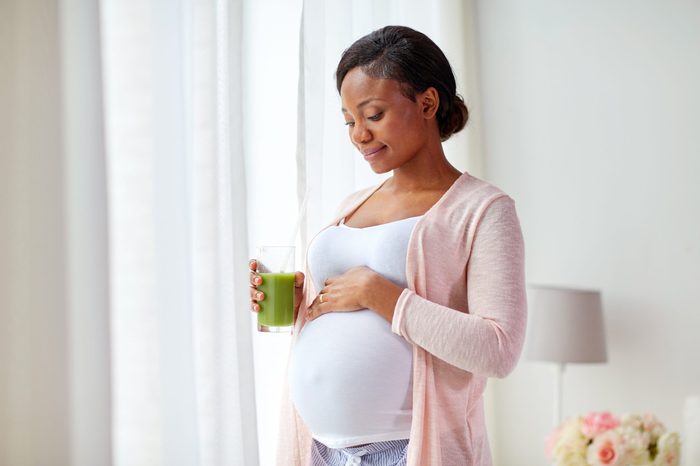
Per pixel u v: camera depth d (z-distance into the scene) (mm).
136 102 1480
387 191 1477
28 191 1321
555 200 2879
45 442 1309
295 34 1871
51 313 1316
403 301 1261
